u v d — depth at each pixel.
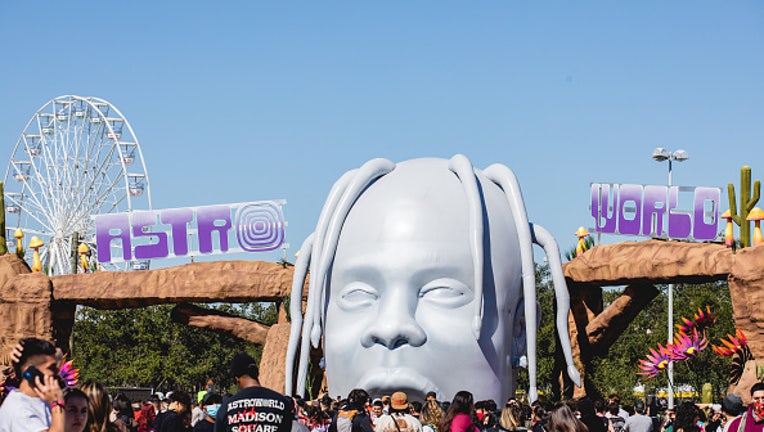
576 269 35.66
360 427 15.08
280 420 8.84
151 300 40.91
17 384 8.53
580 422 9.38
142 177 68.06
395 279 28.19
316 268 29.72
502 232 29.69
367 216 29.33
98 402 8.38
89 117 68.81
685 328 30.17
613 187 38.72
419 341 27.66
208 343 72.94
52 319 41.84
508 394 29.47
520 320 30.03
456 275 28.28
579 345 36.59
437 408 14.96
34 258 45.56
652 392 61.16
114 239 45.53
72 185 68.31
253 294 39.28
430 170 30.50
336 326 29.16
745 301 30.23
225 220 44.72
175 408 14.17
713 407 18.78
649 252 33.47
